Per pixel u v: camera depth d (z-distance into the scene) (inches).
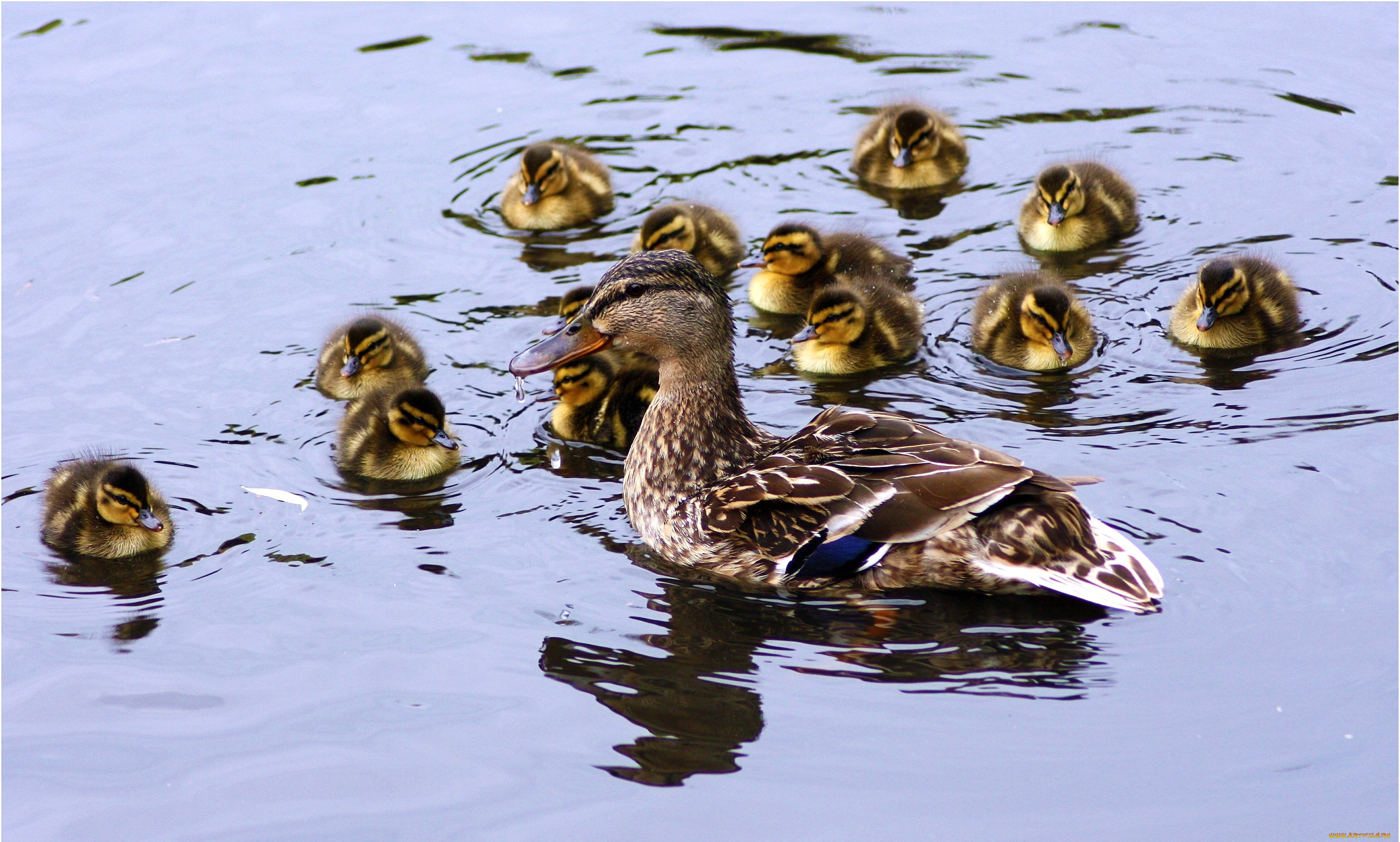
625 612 391.2
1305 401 494.6
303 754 336.8
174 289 605.0
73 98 761.0
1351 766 321.1
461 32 844.0
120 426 511.5
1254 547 407.2
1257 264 546.9
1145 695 347.6
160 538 435.5
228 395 533.3
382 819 315.0
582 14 866.8
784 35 839.7
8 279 607.8
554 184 650.2
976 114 750.5
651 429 430.9
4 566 427.5
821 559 388.5
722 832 307.9
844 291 530.6
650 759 331.3
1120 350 545.0
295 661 373.7
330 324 581.3
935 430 486.6
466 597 401.7
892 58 809.5
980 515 375.6
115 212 660.7
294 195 680.4
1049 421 492.1
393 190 687.1
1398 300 563.8
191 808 320.2
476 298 597.9
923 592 389.4
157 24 842.8
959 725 339.3
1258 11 847.7
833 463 395.5
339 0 880.3
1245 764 323.3
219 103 762.2
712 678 360.2
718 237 626.8
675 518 415.5
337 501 461.7
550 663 368.8
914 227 652.1
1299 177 673.0
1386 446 459.2
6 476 481.4
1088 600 364.2
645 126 747.4
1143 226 642.2
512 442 498.9
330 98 768.9
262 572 418.9
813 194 684.1
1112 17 848.3
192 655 377.7
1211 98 750.5
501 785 324.8
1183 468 453.4
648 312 421.4
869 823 308.7
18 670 371.6
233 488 470.9
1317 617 375.2
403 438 472.1
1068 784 319.0
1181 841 301.1
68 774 331.9
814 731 339.0
